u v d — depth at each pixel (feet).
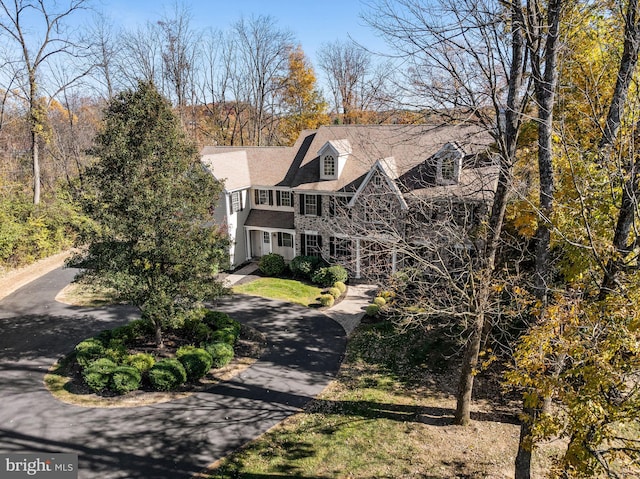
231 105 194.59
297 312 70.79
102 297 77.00
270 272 88.28
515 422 42.16
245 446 39.42
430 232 47.01
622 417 19.98
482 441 39.32
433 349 57.06
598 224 28.86
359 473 35.81
